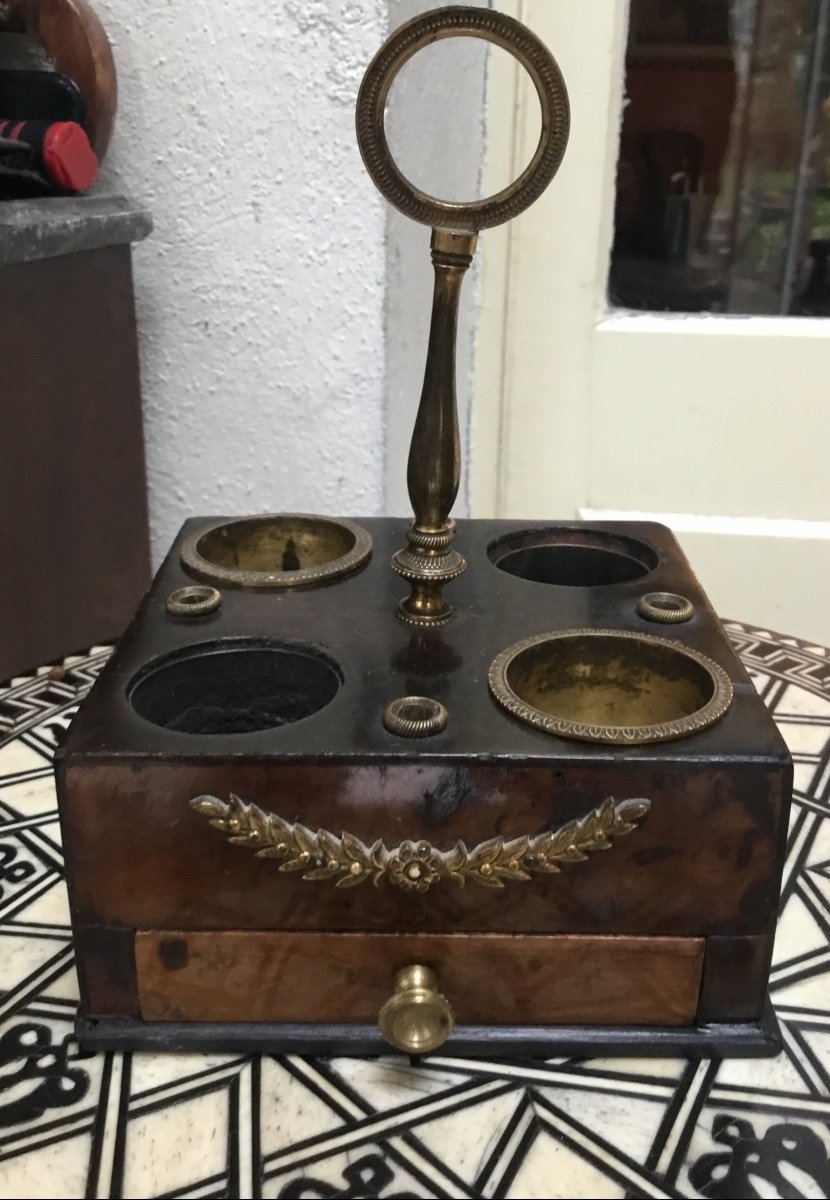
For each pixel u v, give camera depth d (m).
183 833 0.42
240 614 0.52
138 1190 0.38
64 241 0.71
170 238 0.81
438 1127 0.41
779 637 0.81
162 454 0.87
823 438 0.99
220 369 0.84
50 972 0.48
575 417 1.01
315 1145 0.40
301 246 0.79
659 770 0.41
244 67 0.75
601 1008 0.44
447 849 0.42
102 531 0.82
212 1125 0.41
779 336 0.97
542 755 0.41
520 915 0.43
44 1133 0.40
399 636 0.50
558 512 1.05
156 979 0.44
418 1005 0.41
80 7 0.74
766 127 0.94
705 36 0.91
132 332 0.81
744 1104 0.42
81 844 0.42
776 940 0.51
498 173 0.94
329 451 0.84
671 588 0.55
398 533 0.62
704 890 0.42
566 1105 0.42
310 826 0.42
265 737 0.42
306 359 0.82
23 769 0.63
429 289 0.89
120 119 0.79
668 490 1.03
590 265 0.97
